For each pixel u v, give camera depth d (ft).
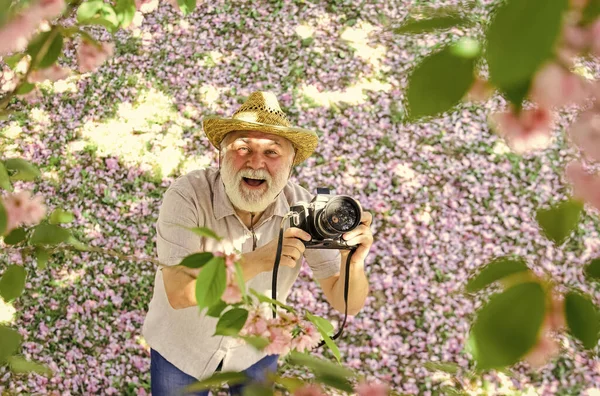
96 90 19.11
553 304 1.81
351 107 18.58
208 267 2.76
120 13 5.27
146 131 18.12
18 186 16.30
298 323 3.96
